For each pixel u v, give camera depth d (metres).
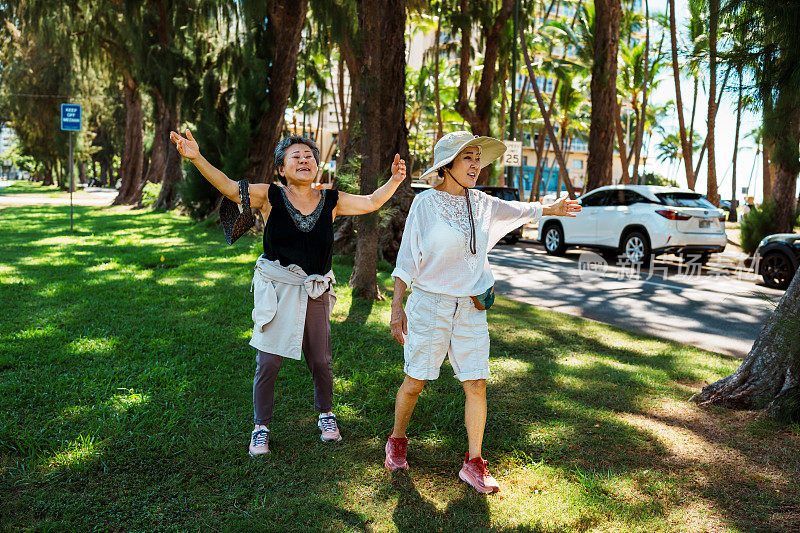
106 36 24.75
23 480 2.85
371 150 6.93
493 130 22.36
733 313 7.80
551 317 6.92
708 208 12.45
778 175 13.78
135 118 27.94
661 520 2.67
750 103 4.29
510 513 2.70
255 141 15.94
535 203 3.30
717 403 4.05
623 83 31.83
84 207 24.86
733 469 3.16
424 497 2.84
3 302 6.47
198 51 18.69
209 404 3.85
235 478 2.96
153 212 21.95
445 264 2.93
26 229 14.57
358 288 7.21
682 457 3.29
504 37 21.14
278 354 3.20
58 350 4.82
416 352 2.97
